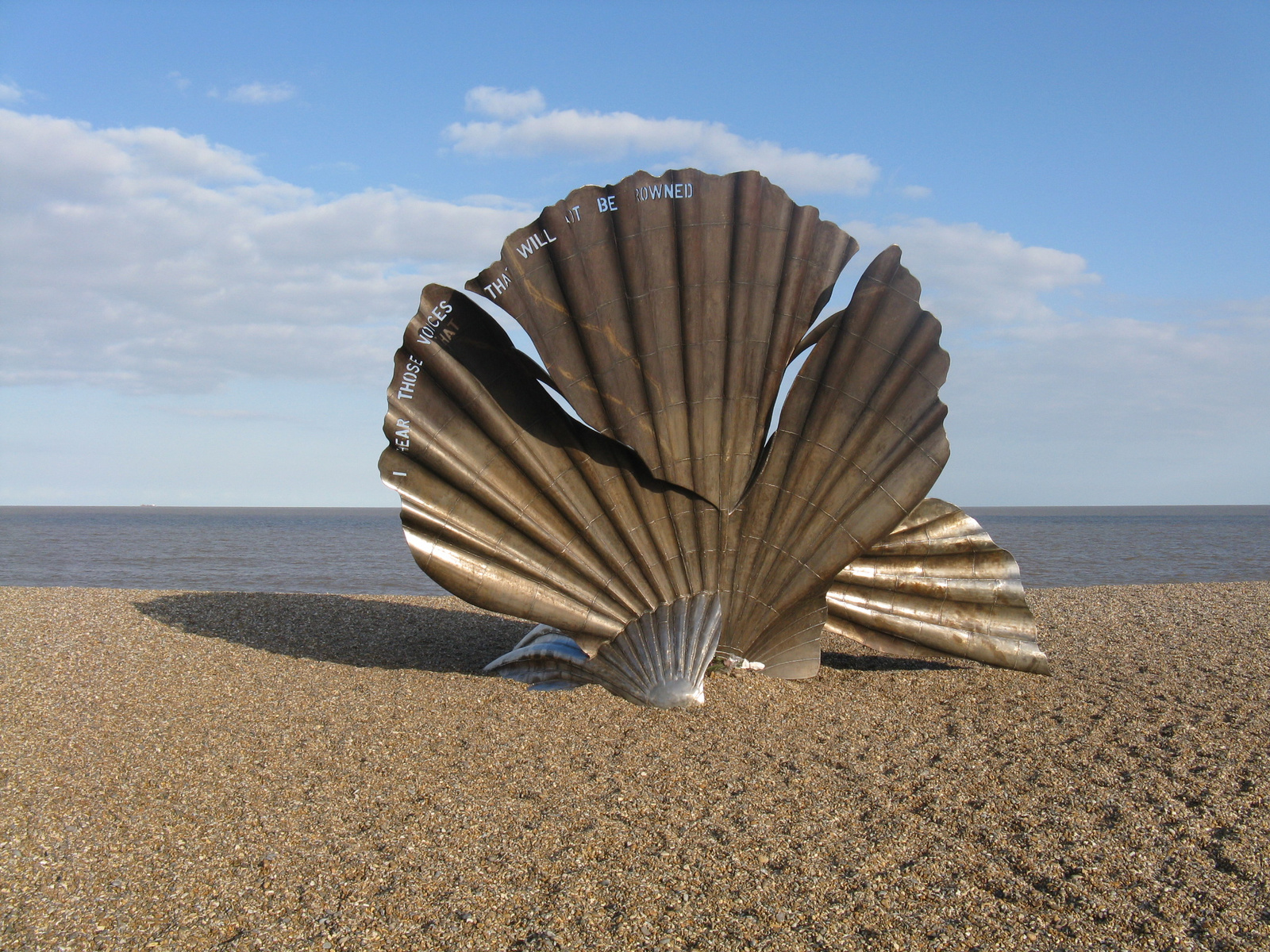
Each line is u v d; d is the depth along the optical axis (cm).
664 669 677
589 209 693
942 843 441
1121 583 2217
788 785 520
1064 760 568
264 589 1973
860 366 715
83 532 5609
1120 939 352
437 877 402
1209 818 470
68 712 653
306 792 503
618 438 685
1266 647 962
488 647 920
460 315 688
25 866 409
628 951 343
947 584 793
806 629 754
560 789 510
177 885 394
